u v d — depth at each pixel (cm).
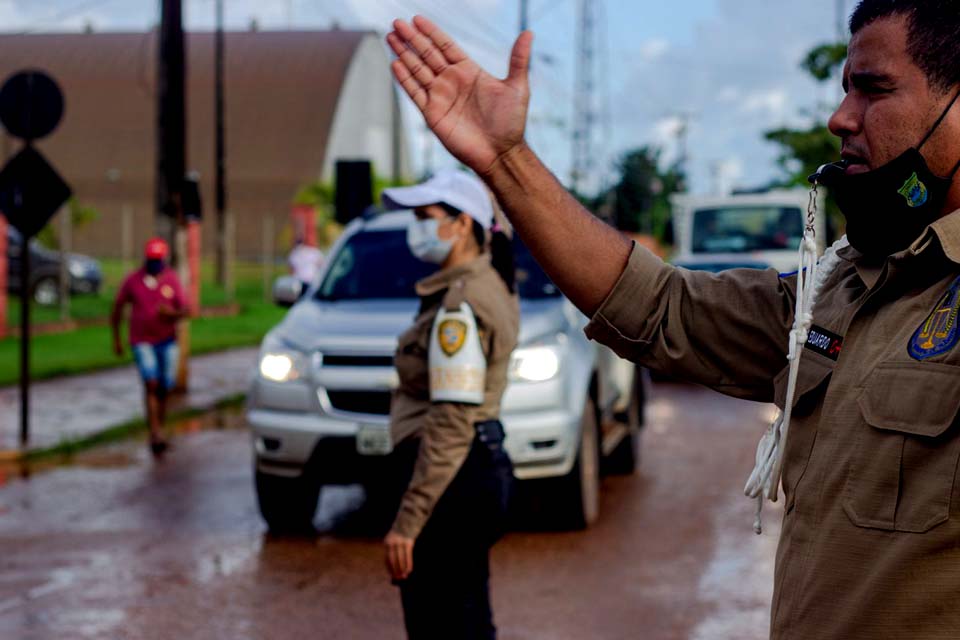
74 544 746
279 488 765
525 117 212
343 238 903
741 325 212
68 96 6794
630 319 217
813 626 176
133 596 632
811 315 191
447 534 359
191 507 857
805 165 3128
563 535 761
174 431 1214
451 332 359
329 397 744
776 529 775
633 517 813
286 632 573
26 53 7025
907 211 183
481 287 369
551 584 647
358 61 7069
